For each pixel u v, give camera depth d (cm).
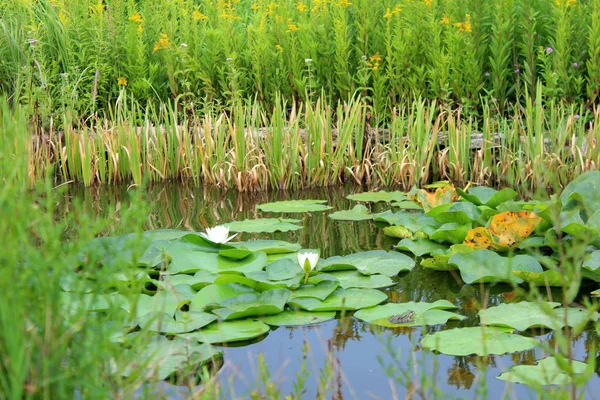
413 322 350
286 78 821
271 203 615
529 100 682
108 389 205
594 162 661
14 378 172
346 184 729
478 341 322
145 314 347
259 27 838
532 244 443
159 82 848
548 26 771
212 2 955
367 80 782
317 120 724
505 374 291
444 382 288
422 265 446
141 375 225
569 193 460
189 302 374
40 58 795
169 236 494
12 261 189
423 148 713
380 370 303
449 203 512
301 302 371
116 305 232
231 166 706
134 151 723
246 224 542
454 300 386
